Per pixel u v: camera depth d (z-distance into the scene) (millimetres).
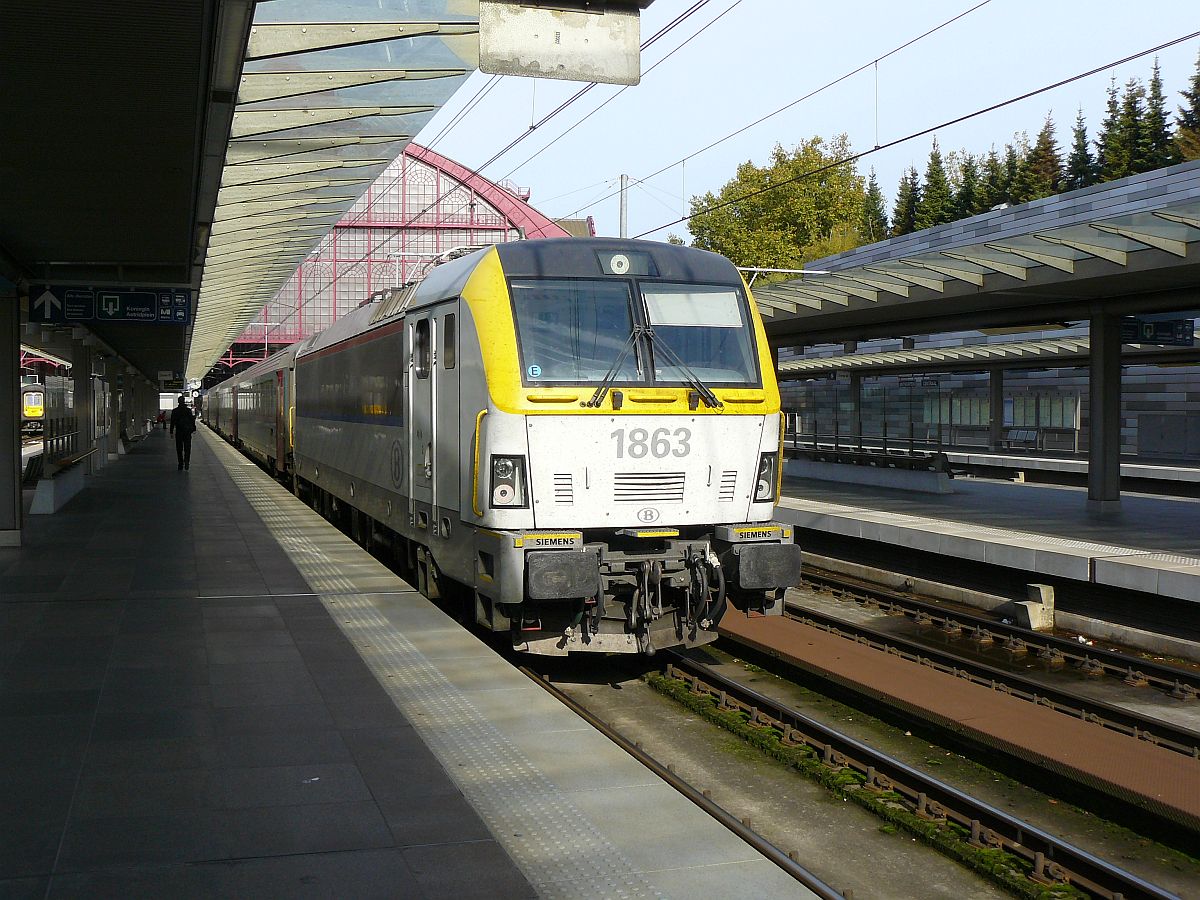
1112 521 17406
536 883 4516
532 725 6766
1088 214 25922
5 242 14320
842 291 21047
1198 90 58938
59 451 20781
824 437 29109
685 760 8195
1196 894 6211
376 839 4965
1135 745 8141
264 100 11375
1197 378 29828
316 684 7688
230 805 5375
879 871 6355
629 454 9211
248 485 26141
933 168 78125
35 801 5402
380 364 13102
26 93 7535
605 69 7117
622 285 9586
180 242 14555
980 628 13312
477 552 9258
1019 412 35469
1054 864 6211
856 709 9828
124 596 10984
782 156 54438
